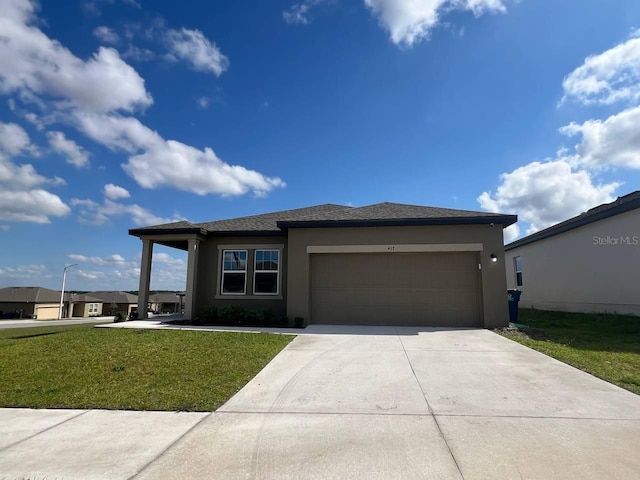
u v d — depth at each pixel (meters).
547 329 11.20
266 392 5.41
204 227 14.91
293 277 12.45
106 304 71.44
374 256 12.46
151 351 7.80
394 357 7.45
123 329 11.11
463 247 11.80
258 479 3.01
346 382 5.85
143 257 14.15
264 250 14.05
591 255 14.26
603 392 5.27
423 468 3.17
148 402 4.99
